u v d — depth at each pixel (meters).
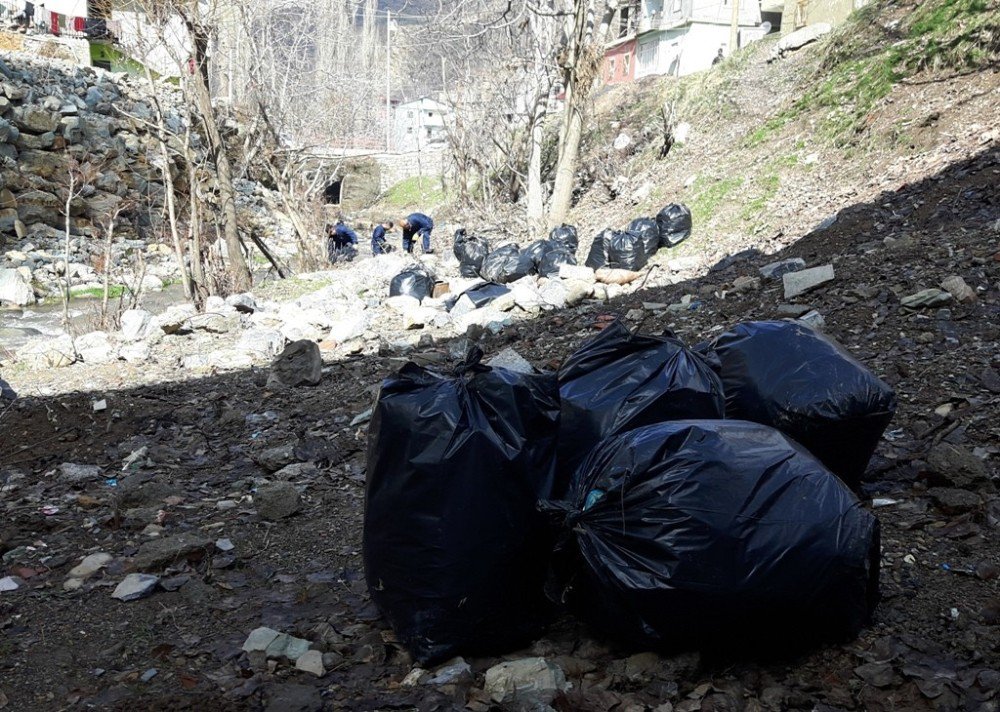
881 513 3.76
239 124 26.09
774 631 2.74
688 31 31.77
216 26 15.62
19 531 4.50
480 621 2.93
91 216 20.12
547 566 3.07
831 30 19.66
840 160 12.81
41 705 2.84
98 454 5.88
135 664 3.11
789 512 2.69
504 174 23.56
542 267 12.21
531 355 7.51
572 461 3.34
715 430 2.89
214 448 5.85
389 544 2.94
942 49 13.05
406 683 2.85
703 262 11.31
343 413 6.32
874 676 2.71
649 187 18.22
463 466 2.84
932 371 5.22
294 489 4.49
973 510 3.64
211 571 3.86
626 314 8.39
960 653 2.81
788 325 3.90
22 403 7.08
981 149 9.51
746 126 17.97
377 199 37.34
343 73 31.05
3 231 18.25
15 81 19.42
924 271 6.87
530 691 2.72
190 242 14.08
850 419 3.51
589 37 18.12
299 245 17.91
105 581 3.81
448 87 30.83
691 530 2.64
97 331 10.29
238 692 2.84
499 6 19.72
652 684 2.73
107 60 27.64
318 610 3.45
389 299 10.92
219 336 9.62
